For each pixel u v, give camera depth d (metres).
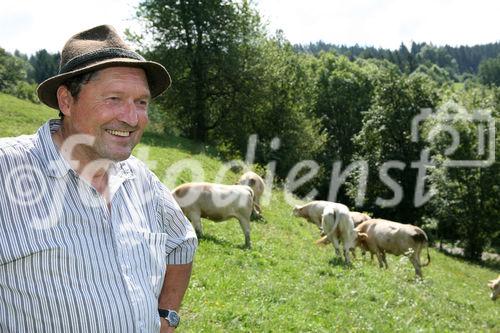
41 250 2.51
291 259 14.25
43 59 122.31
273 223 19.50
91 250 2.64
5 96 35.75
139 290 2.78
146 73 3.04
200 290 9.27
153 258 2.95
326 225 16.02
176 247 3.25
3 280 2.50
